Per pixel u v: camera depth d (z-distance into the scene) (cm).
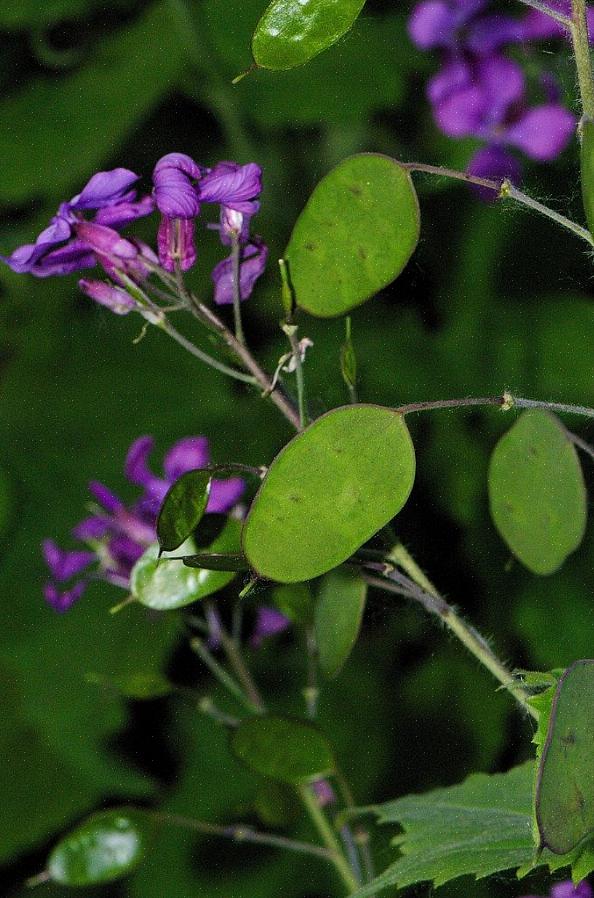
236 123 145
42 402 150
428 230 144
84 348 151
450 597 138
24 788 136
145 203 79
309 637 90
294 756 87
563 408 75
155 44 147
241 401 148
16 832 135
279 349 144
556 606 137
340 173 75
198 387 149
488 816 84
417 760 136
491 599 138
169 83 147
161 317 79
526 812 84
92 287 80
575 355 142
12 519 145
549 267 143
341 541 73
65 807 137
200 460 89
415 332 146
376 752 136
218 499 82
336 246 76
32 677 137
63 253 79
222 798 136
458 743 136
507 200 82
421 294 146
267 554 73
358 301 76
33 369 151
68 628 138
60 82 149
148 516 89
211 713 91
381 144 145
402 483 74
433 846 82
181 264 79
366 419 73
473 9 106
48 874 92
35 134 147
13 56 148
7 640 139
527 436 83
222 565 75
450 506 140
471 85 108
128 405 149
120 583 91
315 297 76
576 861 78
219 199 78
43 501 146
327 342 145
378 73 142
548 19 105
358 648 140
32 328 152
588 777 72
